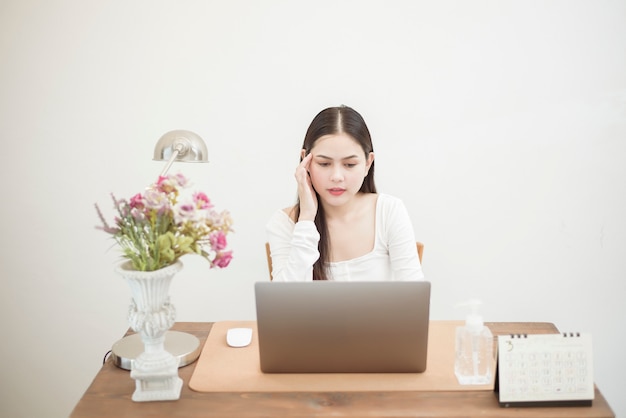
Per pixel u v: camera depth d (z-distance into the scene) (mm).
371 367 1364
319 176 1771
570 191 2578
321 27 2465
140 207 1250
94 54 2473
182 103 2516
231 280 2668
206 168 2572
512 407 1232
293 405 1241
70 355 2719
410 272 1889
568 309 2684
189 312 2703
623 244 2617
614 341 2707
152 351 1289
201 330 1669
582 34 2461
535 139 2537
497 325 1689
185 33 2467
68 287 2652
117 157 2549
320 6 2451
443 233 2621
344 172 1744
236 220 2621
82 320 2688
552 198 2588
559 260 2641
